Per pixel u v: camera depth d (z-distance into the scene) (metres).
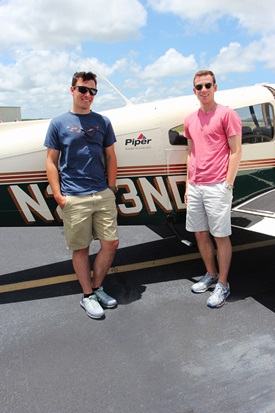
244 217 3.13
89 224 2.77
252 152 3.45
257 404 1.87
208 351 2.32
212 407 1.87
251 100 3.43
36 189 3.04
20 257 4.09
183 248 4.16
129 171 3.12
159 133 3.13
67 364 2.25
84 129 2.62
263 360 2.21
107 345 2.44
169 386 2.03
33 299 3.13
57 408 1.90
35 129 3.10
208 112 2.67
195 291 3.10
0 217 3.08
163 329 2.59
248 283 3.24
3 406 1.93
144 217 3.26
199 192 2.78
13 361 2.30
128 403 1.92
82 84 2.52
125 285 3.32
